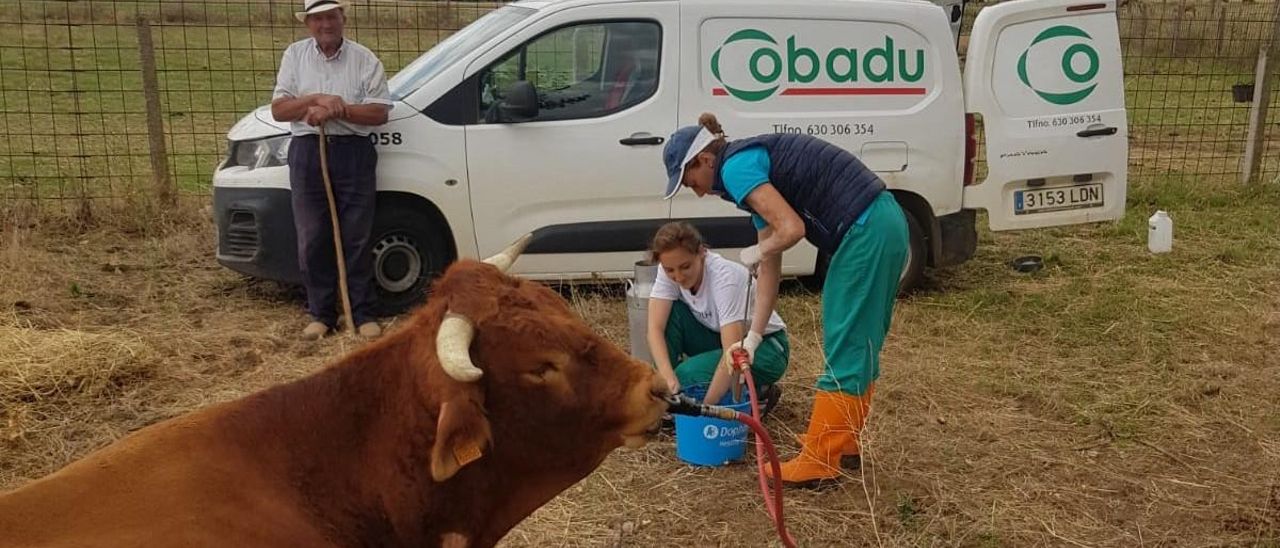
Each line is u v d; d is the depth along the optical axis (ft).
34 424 16.46
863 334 14.30
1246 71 53.47
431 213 21.88
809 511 14.38
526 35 21.58
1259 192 34.17
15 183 31.89
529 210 21.91
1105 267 26.35
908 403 17.89
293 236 21.18
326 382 8.34
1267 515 14.30
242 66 59.57
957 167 23.71
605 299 22.79
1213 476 15.60
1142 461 16.03
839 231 13.85
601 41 21.89
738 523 14.15
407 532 8.32
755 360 15.81
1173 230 29.71
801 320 21.88
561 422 8.38
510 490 8.72
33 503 7.16
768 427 17.01
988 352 20.48
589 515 14.23
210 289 23.68
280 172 21.06
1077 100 24.26
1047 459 16.02
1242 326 21.95
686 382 15.89
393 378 8.32
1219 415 17.62
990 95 23.76
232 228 21.62
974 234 24.54
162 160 29.99
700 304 15.97
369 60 20.17
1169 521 14.33
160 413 17.15
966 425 17.15
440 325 8.13
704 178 13.97
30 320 20.80
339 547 8.05
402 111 21.11
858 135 22.85
